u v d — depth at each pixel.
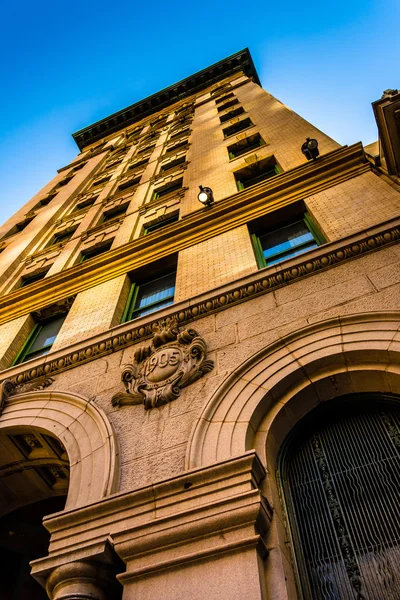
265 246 9.70
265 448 4.98
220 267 8.88
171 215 13.70
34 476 7.65
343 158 10.17
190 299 7.61
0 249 18.62
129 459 5.49
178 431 5.52
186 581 3.86
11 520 9.49
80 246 15.31
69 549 4.57
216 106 27.38
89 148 38.91
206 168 16.08
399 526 4.25
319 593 4.04
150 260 10.75
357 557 4.19
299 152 12.72
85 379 7.39
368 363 5.36
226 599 3.58
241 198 10.79
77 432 6.36
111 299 9.91
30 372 8.09
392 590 3.86
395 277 6.15
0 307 11.77
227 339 6.60
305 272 7.03
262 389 5.47
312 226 9.31
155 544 4.24
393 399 5.27
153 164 21.67
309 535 4.50
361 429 5.23
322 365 5.51
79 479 5.61
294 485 4.98
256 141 16.53
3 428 7.12
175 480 4.64
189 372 6.23
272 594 3.65
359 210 8.25
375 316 5.58
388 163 8.50
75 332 9.13
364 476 4.77
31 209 24.31
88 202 21.02
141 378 6.61
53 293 11.41
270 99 22.42
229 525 4.08
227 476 4.50
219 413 5.41
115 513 4.75
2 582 9.11
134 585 4.03
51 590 4.46
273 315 6.62
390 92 7.96
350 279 6.52
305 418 5.56
